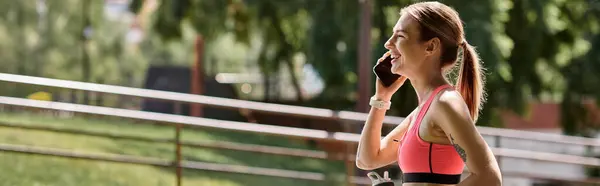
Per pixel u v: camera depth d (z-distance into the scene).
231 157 14.30
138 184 10.17
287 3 19.27
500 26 17.73
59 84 7.36
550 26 19.42
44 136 12.03
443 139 2.86
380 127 3.33
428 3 3.01
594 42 22.45
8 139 11.33
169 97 7.53
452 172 2.87
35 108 7.47
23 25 25.12
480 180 2.70
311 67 21.05
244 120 23.36
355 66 18.33
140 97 7.51
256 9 20.09
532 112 25.19
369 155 3.32
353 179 8.48
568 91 22.56
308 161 15.56
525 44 19.56
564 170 23.94
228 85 28.48
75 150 11.43
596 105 22.58
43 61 26.39
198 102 7.59
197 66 22.81
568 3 21.58
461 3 16.94
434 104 2.86
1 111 15.22
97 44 28.00
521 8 19.23
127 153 12.25
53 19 25.08
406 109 18.42
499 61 16.81
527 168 24.47
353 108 21.44
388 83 3.31
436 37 2.94
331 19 18.31
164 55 33.72
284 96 28.09
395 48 3.03
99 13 24.91
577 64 22.50
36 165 9.92
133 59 32.81
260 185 11.65
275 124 23.39
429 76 2.97
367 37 12.16
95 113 7.51
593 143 9.01
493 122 19.66
